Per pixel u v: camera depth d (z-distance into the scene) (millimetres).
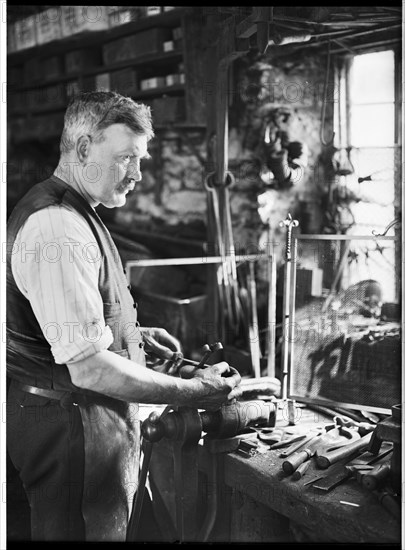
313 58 3158
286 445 1948
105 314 1789
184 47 3277
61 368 1758
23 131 4508
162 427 1819
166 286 3848
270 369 2334
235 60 3318
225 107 2861
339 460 1829
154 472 2084
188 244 3848
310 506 1674
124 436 1843
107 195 1844
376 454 1830
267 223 3332
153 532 2098
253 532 1877
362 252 2812
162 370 2102
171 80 3520
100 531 1816
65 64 4184
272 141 2873
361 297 2146
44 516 1826
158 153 3984
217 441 1905
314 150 3219
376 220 2949
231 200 3459
